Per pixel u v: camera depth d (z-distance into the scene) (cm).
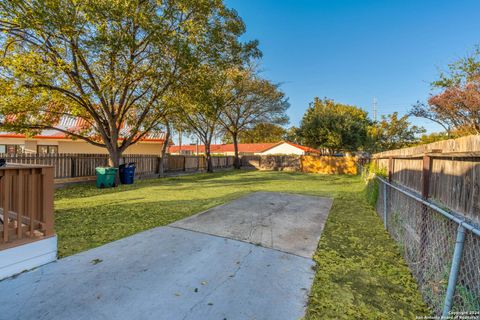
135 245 342
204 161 1944
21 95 795
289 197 736
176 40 825
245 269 279
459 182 204
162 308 207
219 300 220
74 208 568
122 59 845
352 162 1758
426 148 270
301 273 274
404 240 327
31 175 276
